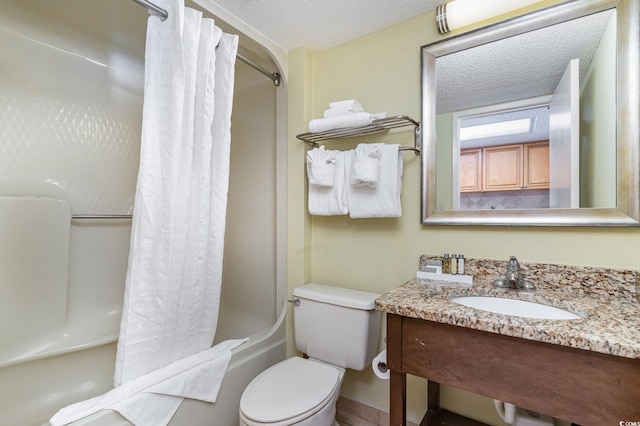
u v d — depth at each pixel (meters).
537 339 0.73
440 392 1.38
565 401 0.73
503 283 1.16
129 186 1.85
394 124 1.41
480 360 0.83
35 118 1.48
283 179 1.78
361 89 1.61
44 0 1.35
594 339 0.67
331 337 1.40
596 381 0.70
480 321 0.80
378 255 1.54
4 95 1.39
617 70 1.03
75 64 1.61
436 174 1.37
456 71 1.34
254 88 2.02
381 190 1.39
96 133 1.70
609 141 1.05
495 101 1.26
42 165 1.50
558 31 1.14
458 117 1.33
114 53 1.73
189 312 1.18
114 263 1.76
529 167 1.19
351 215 1.47
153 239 1.04
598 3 1.06
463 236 1.32
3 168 1.38
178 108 1.07
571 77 1.11
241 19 1.46
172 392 1.03
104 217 1.69
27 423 1.26
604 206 1.05
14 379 1.27
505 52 1.24
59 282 1.52
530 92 1.19
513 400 0.79
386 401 1.50
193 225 1.17
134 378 1.01
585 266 1.08
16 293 1.37
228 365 1.26
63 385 1.39
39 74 1.49
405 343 0.95
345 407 1.60
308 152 1.58
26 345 1.37
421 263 1.39
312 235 1.76
